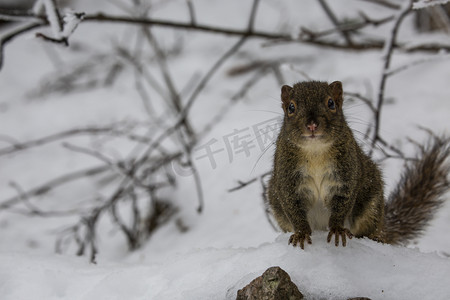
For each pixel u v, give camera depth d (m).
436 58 7.95
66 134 10.87
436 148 7.17
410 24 13.28
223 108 11.64
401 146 8.95
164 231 9.36
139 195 10.51
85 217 9.48
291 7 15.27
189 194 9.85
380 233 6.25
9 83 15.49
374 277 4.69
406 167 7.26
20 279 5.46
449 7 10.77
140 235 9.66
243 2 16.31
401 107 10.09
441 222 7.57
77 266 5.92
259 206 8.78
